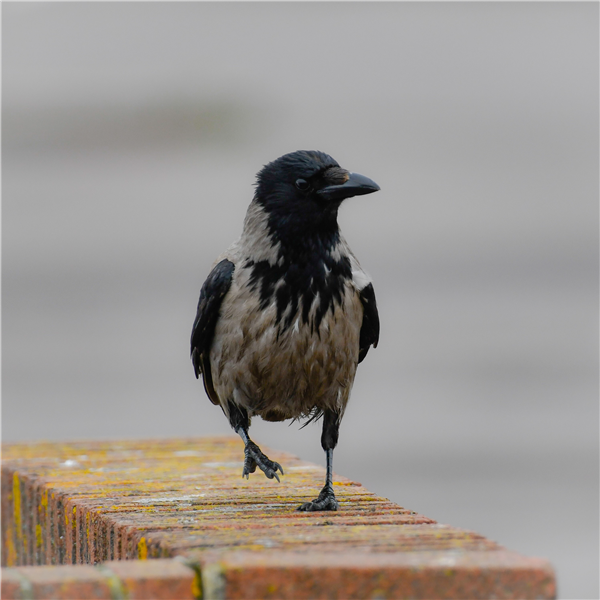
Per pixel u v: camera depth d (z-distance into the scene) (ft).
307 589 19.66
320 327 33.83
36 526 33.78
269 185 34.35
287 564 19.72
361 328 36.83
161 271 164.14
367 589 19.79
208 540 23.21
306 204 33.68
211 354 36.04
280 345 33.83
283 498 31.24
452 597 19.94
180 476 35.53
